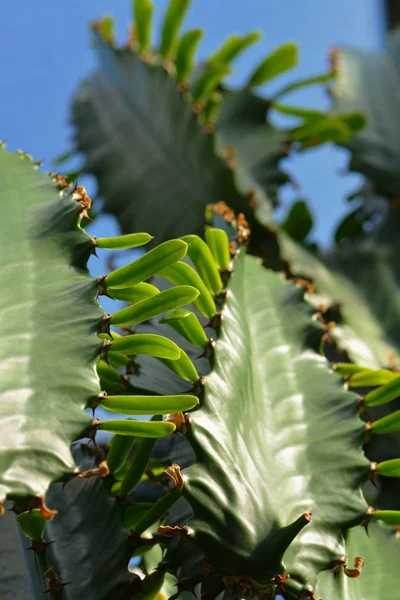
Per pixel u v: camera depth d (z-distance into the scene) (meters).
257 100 1.23
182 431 0.61
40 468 0.54
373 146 1.32
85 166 1.19
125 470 0.73
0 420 0.55
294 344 0.77
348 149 1.32
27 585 0.67
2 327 0.60
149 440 0.68
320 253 1.23
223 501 0.60
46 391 0.57
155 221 1.10
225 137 1.19
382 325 1.13
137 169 1.13
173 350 0.62
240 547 0.59
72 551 0.65
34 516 0.61
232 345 0.68
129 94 1.18
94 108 1.23
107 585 0.64
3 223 0.66
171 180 1.10
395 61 1.44
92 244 0.65
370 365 1.01
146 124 1.14
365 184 1.42
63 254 0.65
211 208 0.84
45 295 0.62
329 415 0.71
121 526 0.66
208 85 1.16
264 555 0.60
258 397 0.70
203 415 0.62
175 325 0.65
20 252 0.64
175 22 1.19
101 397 0.58
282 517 0.62
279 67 1.29
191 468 0.60
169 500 0.65
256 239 1.06
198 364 0.70
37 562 0.65
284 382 0.73
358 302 1.15
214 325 0.68
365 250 1.24
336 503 0.66
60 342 0.60
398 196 1.30
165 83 1.11
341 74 1.37
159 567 0.62
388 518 0.65
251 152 1.19
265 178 1.17
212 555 0.59
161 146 1.11
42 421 0.56
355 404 0.72
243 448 0.64
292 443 0.68
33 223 0.66
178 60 1.18
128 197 1.13
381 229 1.28
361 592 0.69
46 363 0.58
